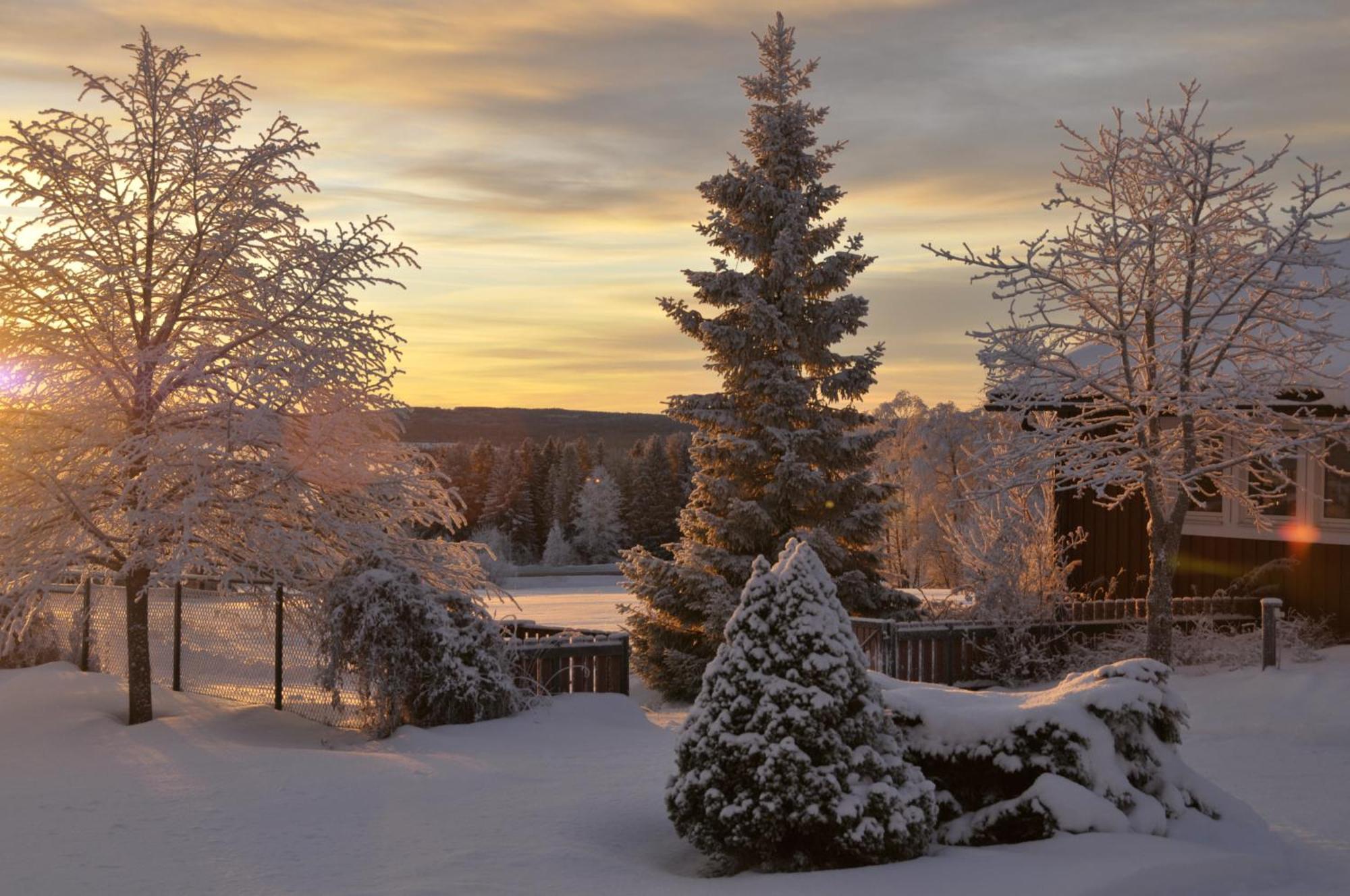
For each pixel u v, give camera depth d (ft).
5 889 21.84
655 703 70.28
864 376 72.18
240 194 48.16
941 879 21.40
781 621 24.91
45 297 46.39
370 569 44.55
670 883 21.74
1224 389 52.60
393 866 22.77
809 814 23.07
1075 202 54.80
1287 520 63.93
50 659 59.31
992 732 25.90
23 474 44.91
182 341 48.16
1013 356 54.24
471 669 43.57
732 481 72.18
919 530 175.42
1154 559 54.54
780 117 73.10
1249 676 53.06
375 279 49.65
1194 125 53.42
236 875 22.33
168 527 45.27
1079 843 23.49
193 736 41.24
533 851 23.90
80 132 47.21
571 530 367.04
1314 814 29.55
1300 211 51.42
